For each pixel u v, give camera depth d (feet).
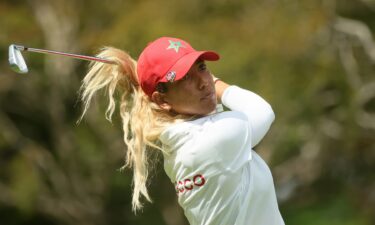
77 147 207.62
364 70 178.29
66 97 202.49
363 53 177.99
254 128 44.98
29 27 195.93
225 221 43.62
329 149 189.37
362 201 201.16
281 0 167.73
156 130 43.75
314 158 188.65
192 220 44.70
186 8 169.17
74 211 216.95
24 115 214.69
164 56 43.73
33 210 215.10
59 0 193.06
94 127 194.29
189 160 42.98
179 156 43.45
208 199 43.42
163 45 44.14
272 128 169.07
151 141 44.50
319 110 174.91
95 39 177.78
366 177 201.98
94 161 206.39
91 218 217.15
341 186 203.00
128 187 213.05
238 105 46.50
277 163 187.32
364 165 200.34
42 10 196.44
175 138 43.39
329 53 169.17
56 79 196.44
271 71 163.32
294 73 167.02
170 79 43.34
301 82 167.73
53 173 213.46
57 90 200.85
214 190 43.09
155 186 205.26
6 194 212.23
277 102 163.63
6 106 212.43
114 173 206.90
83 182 213.87
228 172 42.63
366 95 176.45
